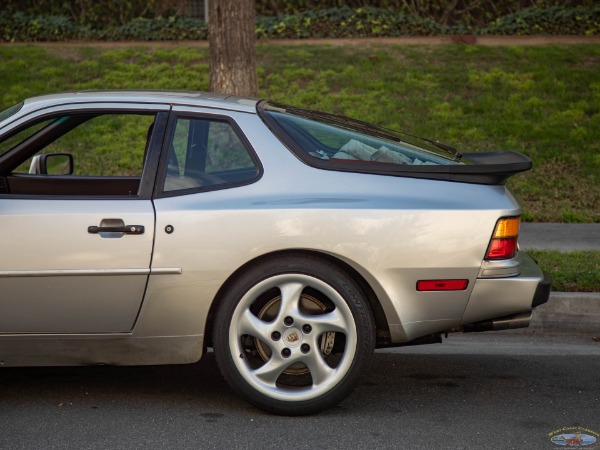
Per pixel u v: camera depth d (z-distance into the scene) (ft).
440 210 13.91
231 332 13.89
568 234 27.32
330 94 40.55
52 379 16.25
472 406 14.89
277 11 51.85
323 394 13.98
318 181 14.05
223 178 14.15
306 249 13.74
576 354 18.20
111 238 13.69
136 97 14.71
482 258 13.94
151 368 16.99
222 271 13.71
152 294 13.82
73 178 17.34
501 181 14.47
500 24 50.01
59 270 13.67
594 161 33.81
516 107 39.09
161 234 13.71
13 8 51.01
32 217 13.73
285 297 13.87
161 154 14.24
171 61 44.96
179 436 13.35
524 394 15.57
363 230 13.73
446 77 42.73
